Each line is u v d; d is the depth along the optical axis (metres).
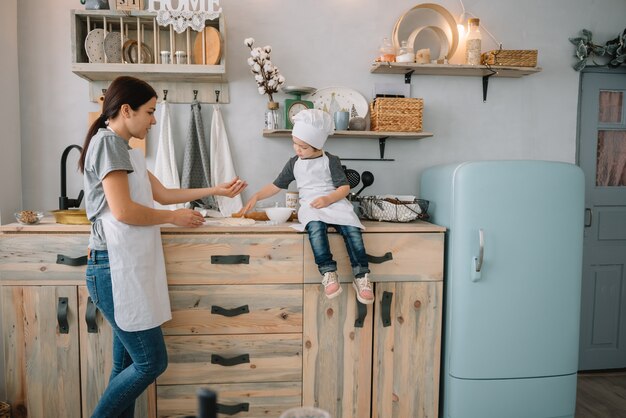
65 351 1.87
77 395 1.88
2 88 2.11
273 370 1.94
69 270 1.84
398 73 2.43
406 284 1.98
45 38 2.26
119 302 1.53
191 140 2.26
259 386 1.94
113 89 1.51
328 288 1.79
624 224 2.70
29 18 2.25
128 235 1.55
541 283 1.99
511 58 2.31
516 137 2.54
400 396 2.01
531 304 1.99
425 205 2.12
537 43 2.53
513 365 2.00
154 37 2.12
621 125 2.69
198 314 1.89
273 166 2.41
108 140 1.46
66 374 1.87
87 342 1.87
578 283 2.03
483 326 1.97
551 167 1.97
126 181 1.49
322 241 1.84
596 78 2.65
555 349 2.03
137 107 1.52
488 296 1.97
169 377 1.91
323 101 2.39
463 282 1.95
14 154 2.21
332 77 2.41
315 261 1.85
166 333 1.89
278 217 2.04
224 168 2.32
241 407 1.94
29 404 1.88
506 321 1.98
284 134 2.28
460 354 1.98
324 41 2.40
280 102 2.39
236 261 1.88
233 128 2.37
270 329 1.93
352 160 2.45
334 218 1.89
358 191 2.38
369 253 1.95
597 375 2.71
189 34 2.21
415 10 2.39
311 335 1.94
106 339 1.87
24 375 1.87
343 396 1.98
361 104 2.41
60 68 2.28
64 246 1.83
